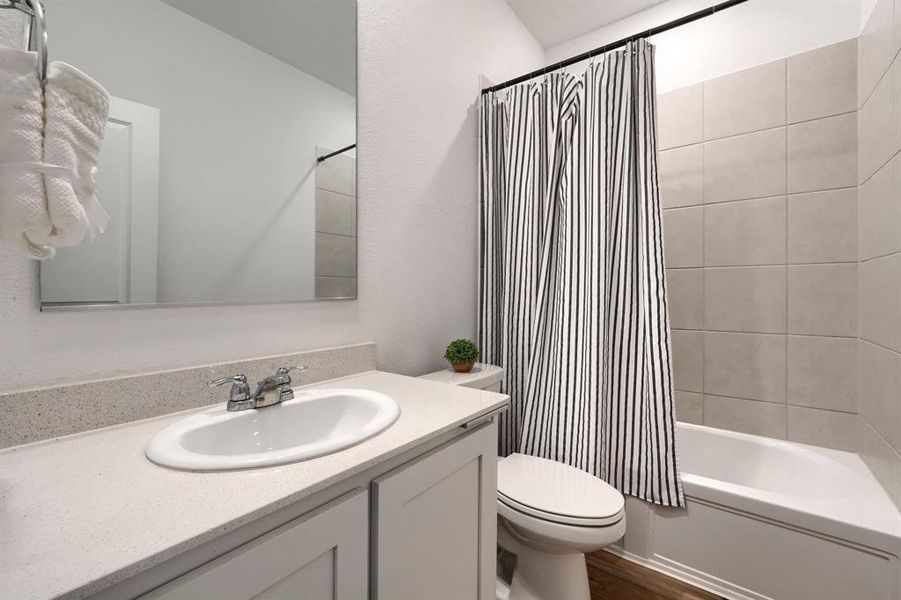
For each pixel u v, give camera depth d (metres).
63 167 0.54
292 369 1.03
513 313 1.84
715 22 2.04
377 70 1.46
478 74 2.00
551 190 1.74
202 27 1.00
